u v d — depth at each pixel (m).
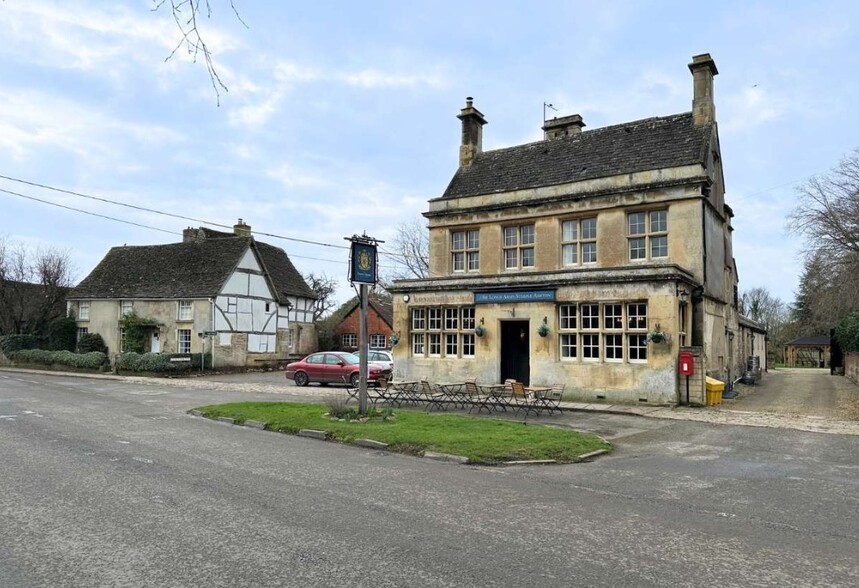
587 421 15.07
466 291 21.59
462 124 27.31
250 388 24.39
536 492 7.75
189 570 4.77
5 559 4.99
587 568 4.93
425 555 5.18
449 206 24.55
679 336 18.14
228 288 36.19
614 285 18.53
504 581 4.62
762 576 4.81
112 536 5.60
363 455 10.32
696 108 21.69
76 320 39.56
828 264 22.44
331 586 4.48
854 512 6.88
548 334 19.58
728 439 12.50
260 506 6.70
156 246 41.09
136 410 16.39
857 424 14.48
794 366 59.38
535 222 22.56
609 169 22.06
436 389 21.14
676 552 5.38
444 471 9.08
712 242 21.41
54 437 11.38
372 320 49.38
